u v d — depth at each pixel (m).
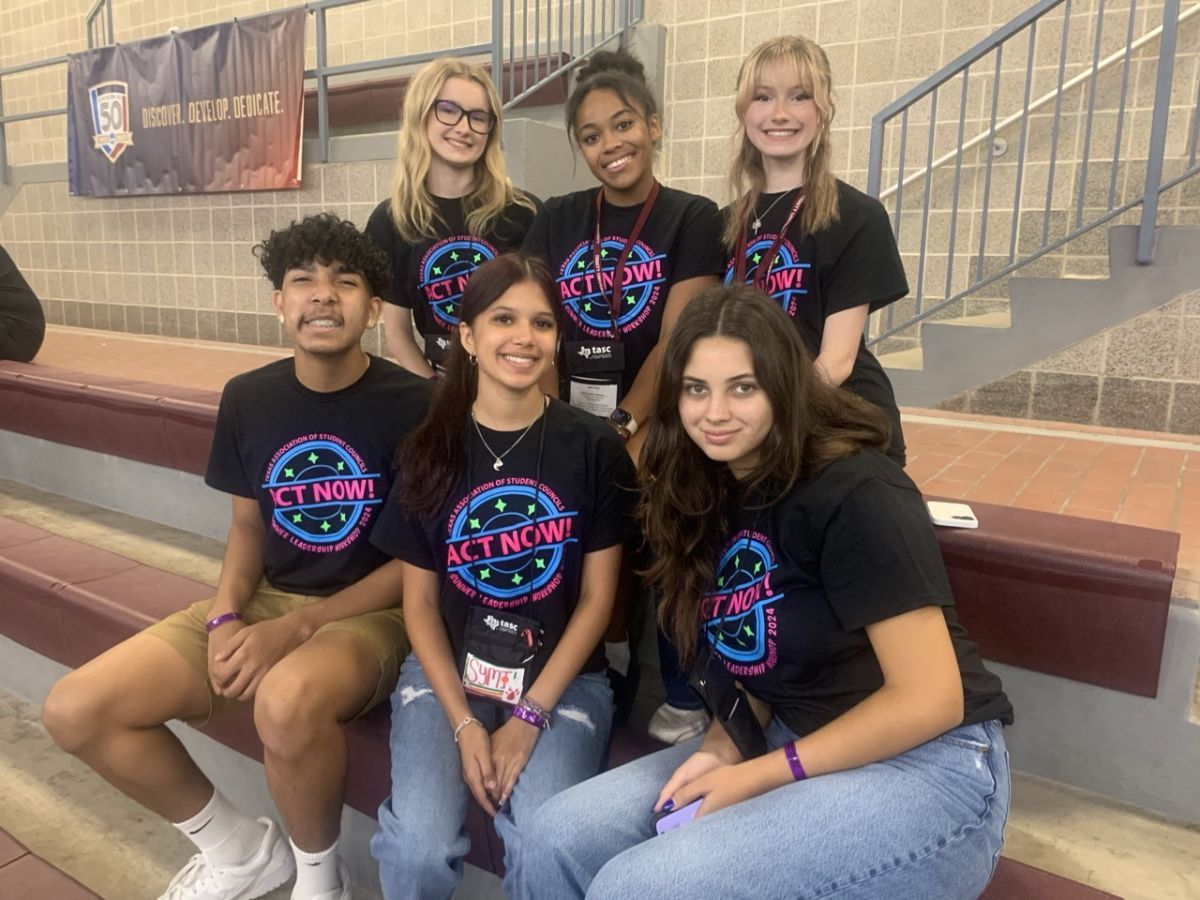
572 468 1.42
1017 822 1.40
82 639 2.06
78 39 6.51
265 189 4.62
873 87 4.04
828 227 1.55
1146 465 2.46
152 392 2.75
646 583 1.40
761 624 1.17
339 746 1.44
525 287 1.36
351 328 1.60
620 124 1.69
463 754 1.33
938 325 3.34
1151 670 1.38
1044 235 3.10
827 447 1.12
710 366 1.13
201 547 2.57
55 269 5.83
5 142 6.23
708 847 1.03
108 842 1.80
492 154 1.94
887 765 1.07
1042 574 1.43
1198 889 1.25
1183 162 3.46
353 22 5.49
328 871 1.50
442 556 1.45
